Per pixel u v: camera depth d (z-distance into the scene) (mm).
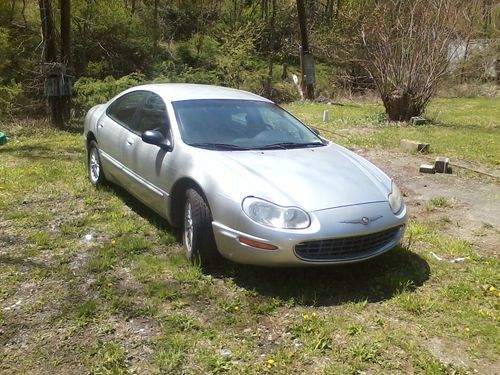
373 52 14391
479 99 23516
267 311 3648
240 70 27109
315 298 3801
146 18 26891
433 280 4223
